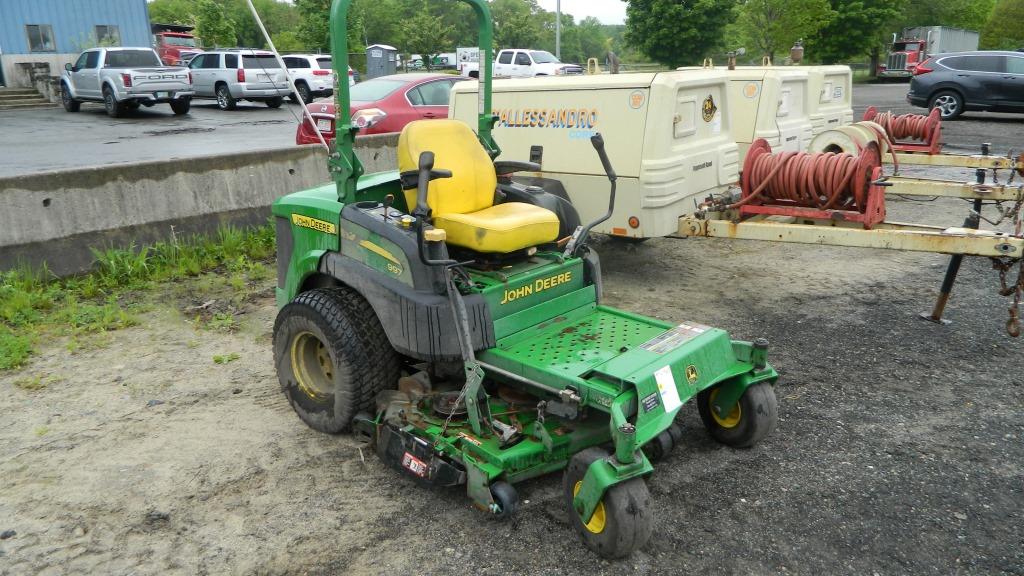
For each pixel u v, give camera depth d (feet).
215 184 26.43
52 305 20.89
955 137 50.67
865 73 154.81
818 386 16.30
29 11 83.82
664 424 10.76
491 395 13.26
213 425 14.61
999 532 11.30
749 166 20.33
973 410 15.19
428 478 11.70
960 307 21.44
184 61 95.09
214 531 11.34
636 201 21.45
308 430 14.40
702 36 109.29
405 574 10.36
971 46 135.85
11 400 15.65
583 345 12.45
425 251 11.65
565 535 11.19
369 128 34.58
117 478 12.73
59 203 22.49
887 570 10.48
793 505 11.98
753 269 25.63
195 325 19.98
